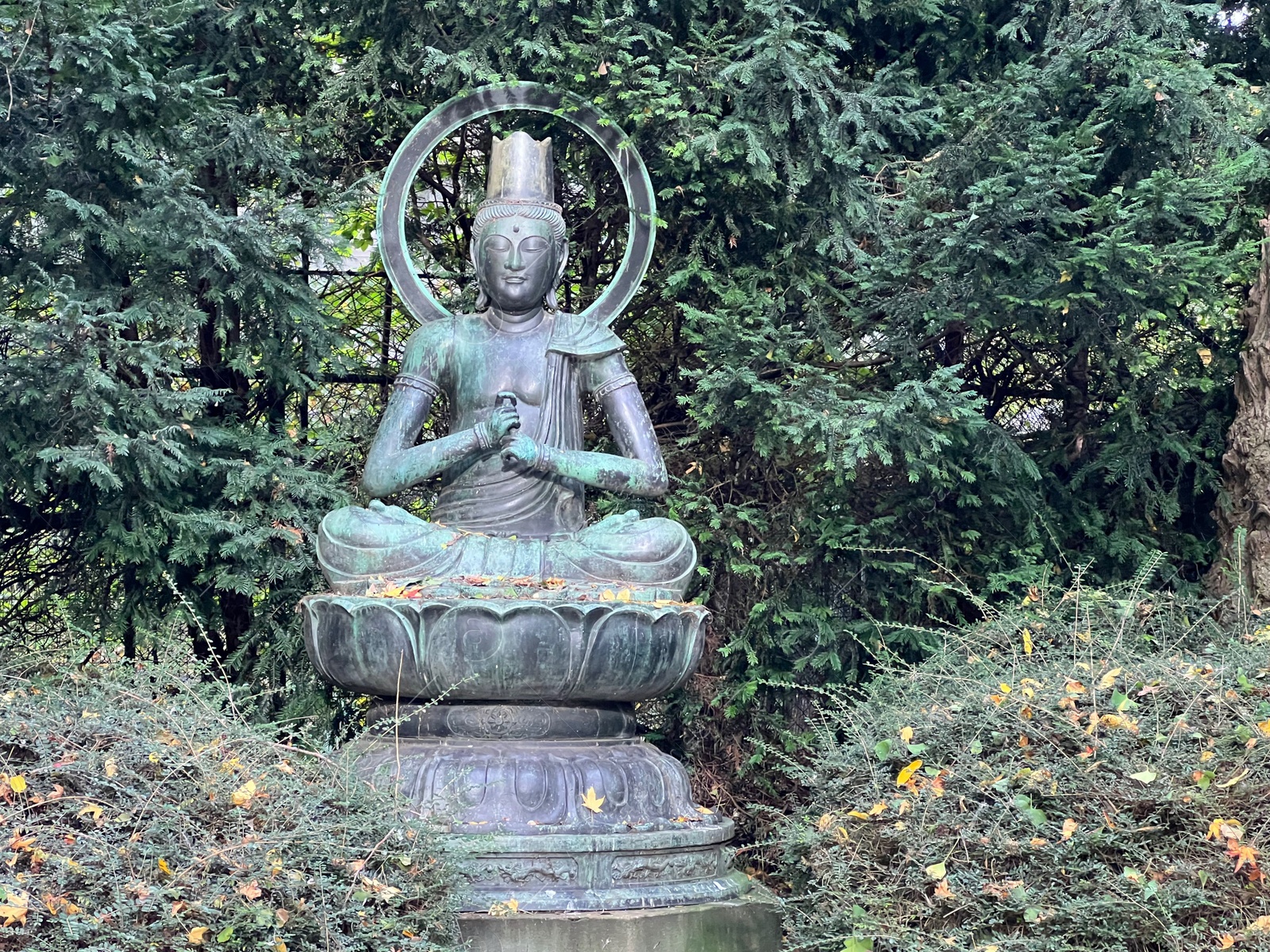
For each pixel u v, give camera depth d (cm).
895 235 746
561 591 534
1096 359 775
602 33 703
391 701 570
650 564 562
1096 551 752
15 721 430
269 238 682
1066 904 435
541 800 512
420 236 905
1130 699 483
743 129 703
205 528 677
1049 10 787
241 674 761
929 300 700
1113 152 724
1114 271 654
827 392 684
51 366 621
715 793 757
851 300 764
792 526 755
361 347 944
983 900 452
